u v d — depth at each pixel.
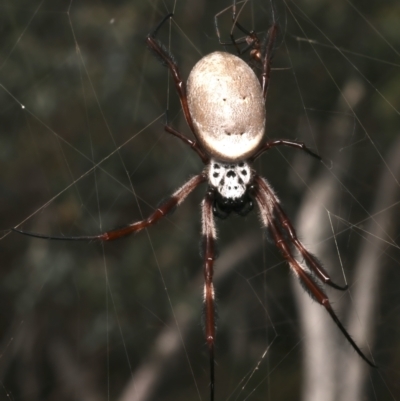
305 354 0.42
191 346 0.45
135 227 0.36
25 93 0.45
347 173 0.43
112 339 0.45
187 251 0.46
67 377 0.45
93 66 0.46
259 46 0.36
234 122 0.35
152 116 0.46
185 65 0.45
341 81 0.44
